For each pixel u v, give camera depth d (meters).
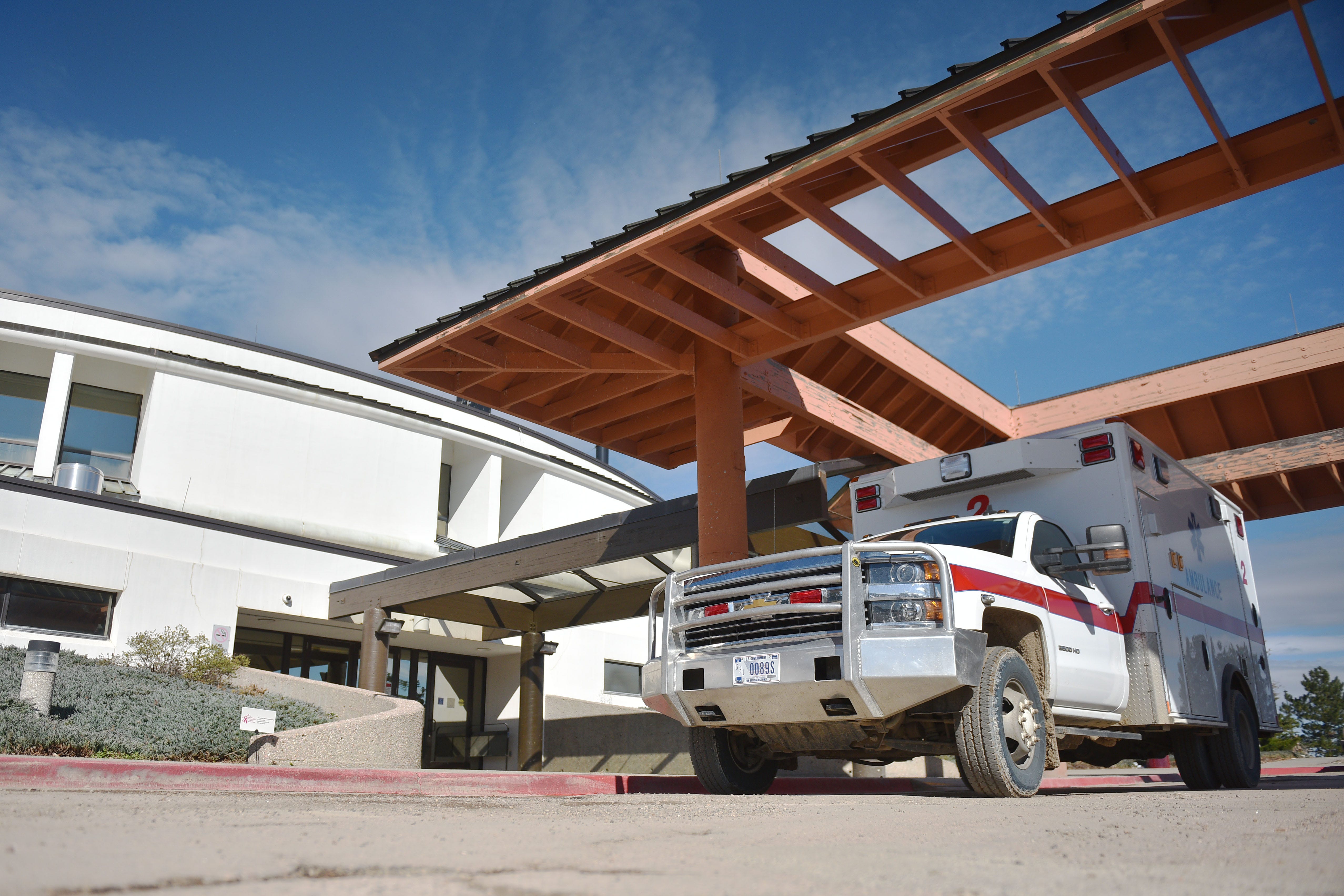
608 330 12.15
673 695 6.50
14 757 6.77
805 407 14.25
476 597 20.73
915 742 6.22
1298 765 19.19
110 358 21.95
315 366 24.59
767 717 6.24
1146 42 8.62
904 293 11.57
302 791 6.80
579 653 26.47
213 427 22.78
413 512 25.56
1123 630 7.43
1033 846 2.77
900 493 8.49
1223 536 9.57
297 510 23.50
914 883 2.02
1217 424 16.39
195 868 2.02
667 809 4.69
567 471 29.69
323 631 22.53
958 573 5.91
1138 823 3.58
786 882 2.02
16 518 17.48
